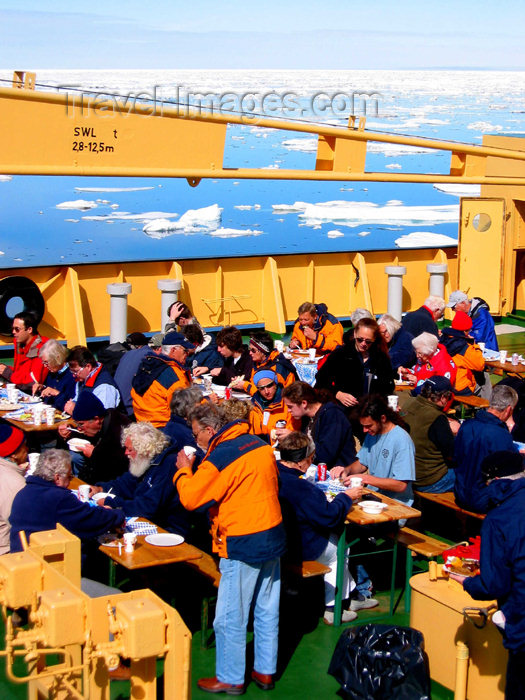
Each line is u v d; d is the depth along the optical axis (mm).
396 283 14891
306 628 5531
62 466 5156
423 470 6652
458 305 9766
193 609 5730
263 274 14305
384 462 6105
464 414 9719
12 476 5617
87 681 3518
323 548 5469
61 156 7398
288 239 38062
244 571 4582
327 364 7707
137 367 7996
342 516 5312
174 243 37344
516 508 3881
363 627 4730
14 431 6168
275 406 7312
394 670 4512
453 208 43594
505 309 16062
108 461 6492
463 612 4555
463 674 4527
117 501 5625
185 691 3545
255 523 4527
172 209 41875
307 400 6492
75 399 7996
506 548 3855
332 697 4750
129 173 7711
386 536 5801
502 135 15594
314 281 14859
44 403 8391
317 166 9492
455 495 6301
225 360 9219
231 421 4734
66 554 4145
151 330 13430
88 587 4680
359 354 7605
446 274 16219
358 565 5844
